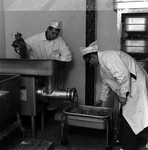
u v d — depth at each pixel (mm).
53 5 3117
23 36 3285
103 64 2291
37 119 3332
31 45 2955
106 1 2953
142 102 2258
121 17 2496
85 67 3115
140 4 2371
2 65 2543
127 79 2170
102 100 2668
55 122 3248
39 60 2412
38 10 3178
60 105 3043
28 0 3186
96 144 2637
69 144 2635
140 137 2787
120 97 2297
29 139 2531
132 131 2311
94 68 3084
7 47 3350
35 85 2582
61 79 3070
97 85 3176
